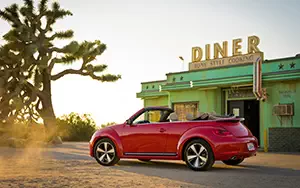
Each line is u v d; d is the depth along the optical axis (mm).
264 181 7891
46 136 25141
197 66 24016
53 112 25812
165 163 12008
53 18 24984
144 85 28750
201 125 10086
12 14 24266
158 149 10562
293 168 10570
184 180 7992
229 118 10047
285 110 19000
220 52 22906
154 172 9453
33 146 22266
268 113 19750
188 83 23281
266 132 19047
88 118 33781
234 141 9664
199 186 7195
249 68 20688
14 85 25359
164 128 10539
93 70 26266
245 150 9789
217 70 22156
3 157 13953
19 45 24297
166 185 7277
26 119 25203
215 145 9625
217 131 9758
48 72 25312
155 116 11328
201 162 9820
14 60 24344
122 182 7590
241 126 10195
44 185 7129
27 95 26062
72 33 25688
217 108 22344
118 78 26953
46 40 25062
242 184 7484
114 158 11109
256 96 19766
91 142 11508
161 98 27719
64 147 21359
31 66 25453
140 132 10859
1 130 23922
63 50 25062
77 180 7801
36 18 24703
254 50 21391
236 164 11297
